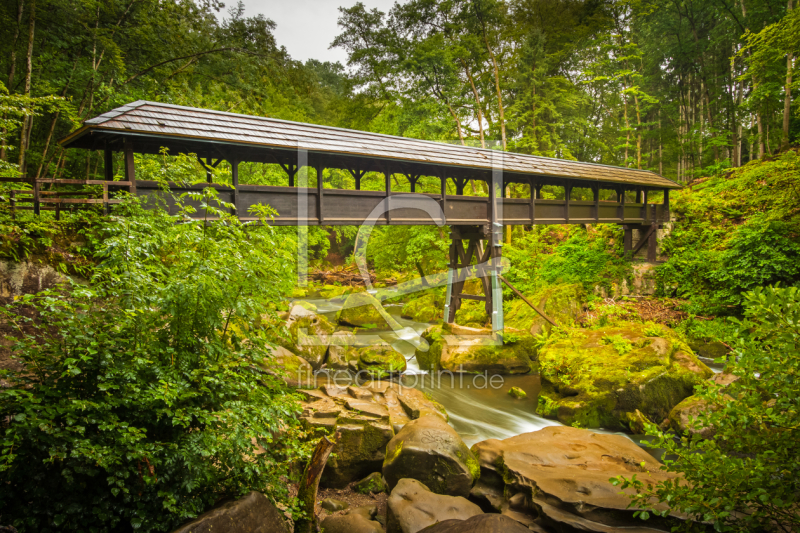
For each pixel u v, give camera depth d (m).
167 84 12.58
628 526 3.61
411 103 19.36
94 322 2.49
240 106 13.95
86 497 2.31
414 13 19.11
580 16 22.95
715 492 2.48
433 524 3.79
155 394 2.35
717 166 20.17
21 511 2.17
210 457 2.85
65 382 2.35
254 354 3.11
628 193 22.08
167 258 3.15
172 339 2.87
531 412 7.92
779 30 14.16
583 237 17.97
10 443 1.93
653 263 15.05
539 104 20.98
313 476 3.60
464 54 18.94
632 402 7.07
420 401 7.01
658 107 27.62
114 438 2.26
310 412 5.75
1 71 10.66
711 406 6.12
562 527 3.70
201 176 6.88
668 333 8.92
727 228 14.13
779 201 11.93
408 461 4.88
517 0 22.58
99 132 5.82
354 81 20.62
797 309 2.32
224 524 2.57
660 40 26.12
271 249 3.39
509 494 4.59
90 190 5.32
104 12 11.74
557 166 12.70
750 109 20.06
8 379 2.30
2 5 9.80
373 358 9.30
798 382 2.32
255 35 14.14
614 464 4.80
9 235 4.20
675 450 2.69
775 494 2.27
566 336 9.58
